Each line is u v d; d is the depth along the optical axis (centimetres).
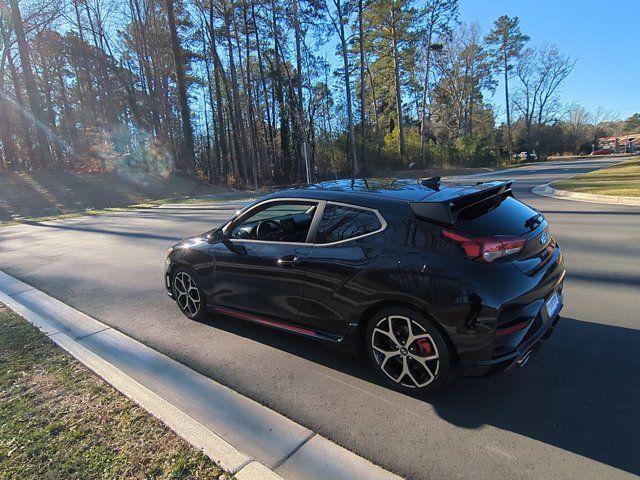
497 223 313
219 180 3541
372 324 324
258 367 368
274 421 292
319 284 345
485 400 306
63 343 417
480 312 275
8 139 2967
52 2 2941
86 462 249
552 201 1283
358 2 3250
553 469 237
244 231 429
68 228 1366
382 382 334
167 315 499
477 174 3656
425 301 288
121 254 871
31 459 253
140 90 3816
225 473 236
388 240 312
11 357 390
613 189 1357
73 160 3809
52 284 659
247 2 3222
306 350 395
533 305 297
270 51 3694
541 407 295
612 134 9725
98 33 3472
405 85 4956
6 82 3741
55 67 4306
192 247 460
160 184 2927
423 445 262
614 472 232
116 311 520
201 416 301
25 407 308
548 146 7312
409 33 3750
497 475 234
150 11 3419
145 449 258
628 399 298
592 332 400
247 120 4141
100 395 322
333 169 3959
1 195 2356
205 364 376
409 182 386
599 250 686
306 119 3684
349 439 270
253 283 398
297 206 385
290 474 241
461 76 5884
